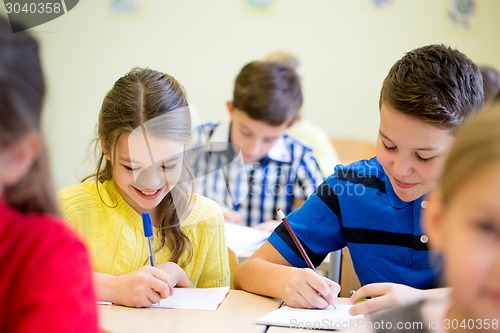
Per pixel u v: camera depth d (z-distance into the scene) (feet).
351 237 5.04
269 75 7.59
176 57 13.02
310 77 12.68
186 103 4.99
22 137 2.43
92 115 13.14
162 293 4.27
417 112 4.06
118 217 5.02
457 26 12.19
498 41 12.10
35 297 2.51
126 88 4.79
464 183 2.05
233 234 6.46
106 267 4.98
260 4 12.70
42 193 2.66
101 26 13.11
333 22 12.53
